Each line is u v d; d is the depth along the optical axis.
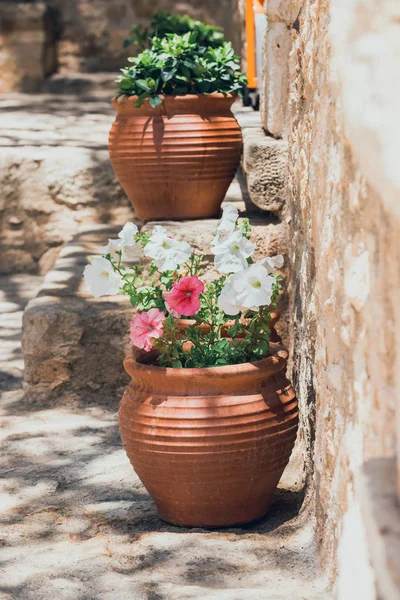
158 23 6.63
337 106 2.27
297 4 3.42
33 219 6.43
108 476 3.39
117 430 3.89
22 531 2.93
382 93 1.29
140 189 4.08
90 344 4.19
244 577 2.53
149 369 2.76
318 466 2.66
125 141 4.01
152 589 2.46
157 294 2.95
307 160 3.05
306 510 2.90
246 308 2.79
